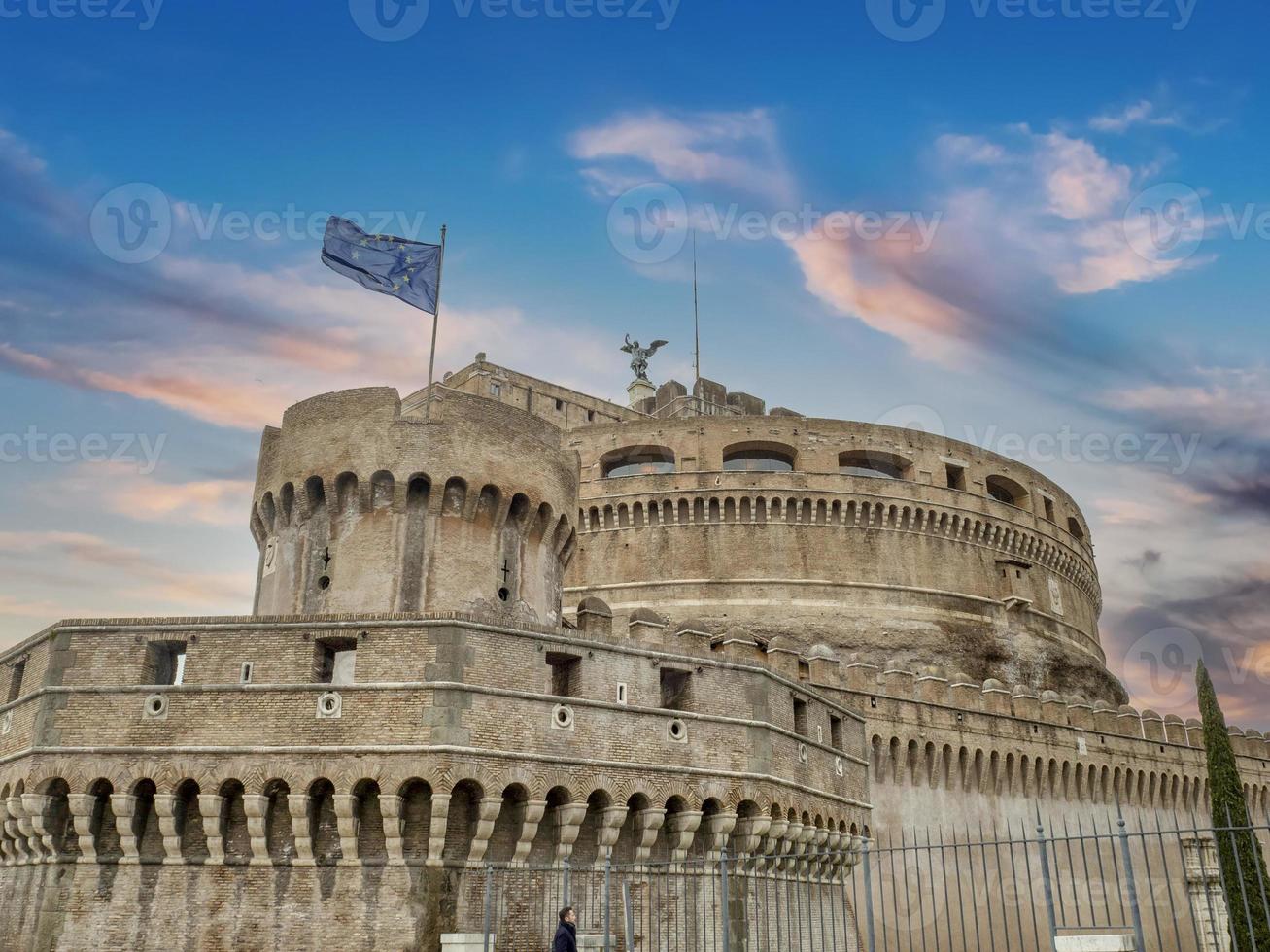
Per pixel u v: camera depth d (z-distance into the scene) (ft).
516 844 101.35
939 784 193.06
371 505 136.67
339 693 99.86
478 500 138.82
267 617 103.09
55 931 96.27
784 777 122.93
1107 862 215.72
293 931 95.04
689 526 272.10
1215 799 192.65
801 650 249.55
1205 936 220.64
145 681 102.32
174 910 96.48
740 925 112.78
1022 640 285.02
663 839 112.16
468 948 93.97
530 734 102.99
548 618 145.48
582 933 102.68
